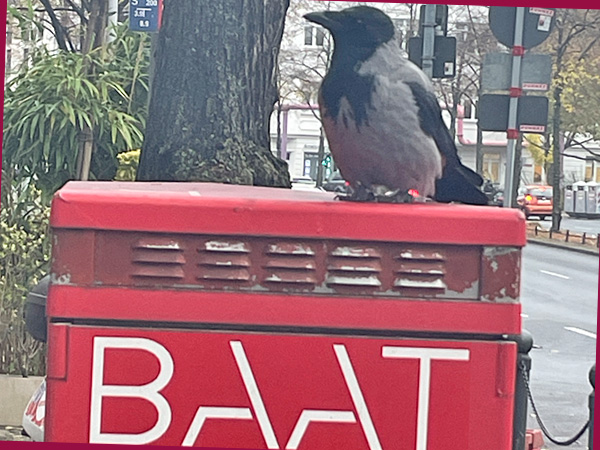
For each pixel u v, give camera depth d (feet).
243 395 6.25
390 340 6.30
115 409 6.22
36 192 22.72
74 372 6.21
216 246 6.27
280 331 6.28
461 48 75.05
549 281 59.57
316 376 6.27
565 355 35.40
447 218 6.32
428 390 6.30
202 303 6.25
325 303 6.29
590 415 11.41
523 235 6.34
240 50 12.65
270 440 6.25
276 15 13.29
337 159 7.82
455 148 8.05
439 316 6.31
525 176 117.08
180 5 12.55
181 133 12.43
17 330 21.40
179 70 12.51
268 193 7.25
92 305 6.22
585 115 85.56
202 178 12.25
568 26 81.76
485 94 26.25
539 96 26.00
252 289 6.28
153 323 6.25
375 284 6.31
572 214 113.09
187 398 6.23
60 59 27.50
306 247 6.30
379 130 7.57
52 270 6.23
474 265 6.35
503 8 26.02
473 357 6.33
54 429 6.17
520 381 9.04
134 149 26.76
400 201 7.21
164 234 6.26
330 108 7.68
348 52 7.70
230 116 12.51
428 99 7.72
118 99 28.71
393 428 6.29
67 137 26.55
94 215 6.21
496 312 6.34
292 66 76.23
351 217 6.31
